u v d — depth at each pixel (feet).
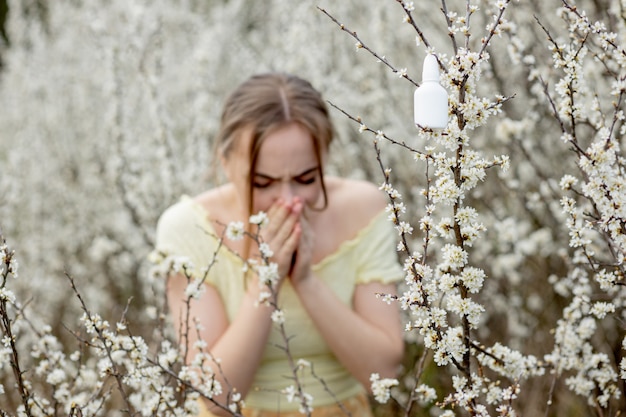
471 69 3.66
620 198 4.01
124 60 11.40
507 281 9.61
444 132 3.64
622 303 5.54
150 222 10.64
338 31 11.64
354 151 10.52
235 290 6.02
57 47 14.61
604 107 7.15
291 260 5.72
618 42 5.48
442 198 3.70
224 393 5.45
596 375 4.97
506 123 7.38
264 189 5.69
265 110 5.54
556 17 8.77
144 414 4.74
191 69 12.66
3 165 12.72
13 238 12.21
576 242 4.24
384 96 10.55
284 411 6.03
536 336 9.25
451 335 3.84
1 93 15.92
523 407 8.34
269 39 15.16
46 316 11.09
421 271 3.83
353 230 6.30
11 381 8.13
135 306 11.94
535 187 9.26
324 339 5.87
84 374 5.43
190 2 15.30
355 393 6.32
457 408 8.61
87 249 12.77
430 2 11.05
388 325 6.16
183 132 13.19
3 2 21.39
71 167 13.42
